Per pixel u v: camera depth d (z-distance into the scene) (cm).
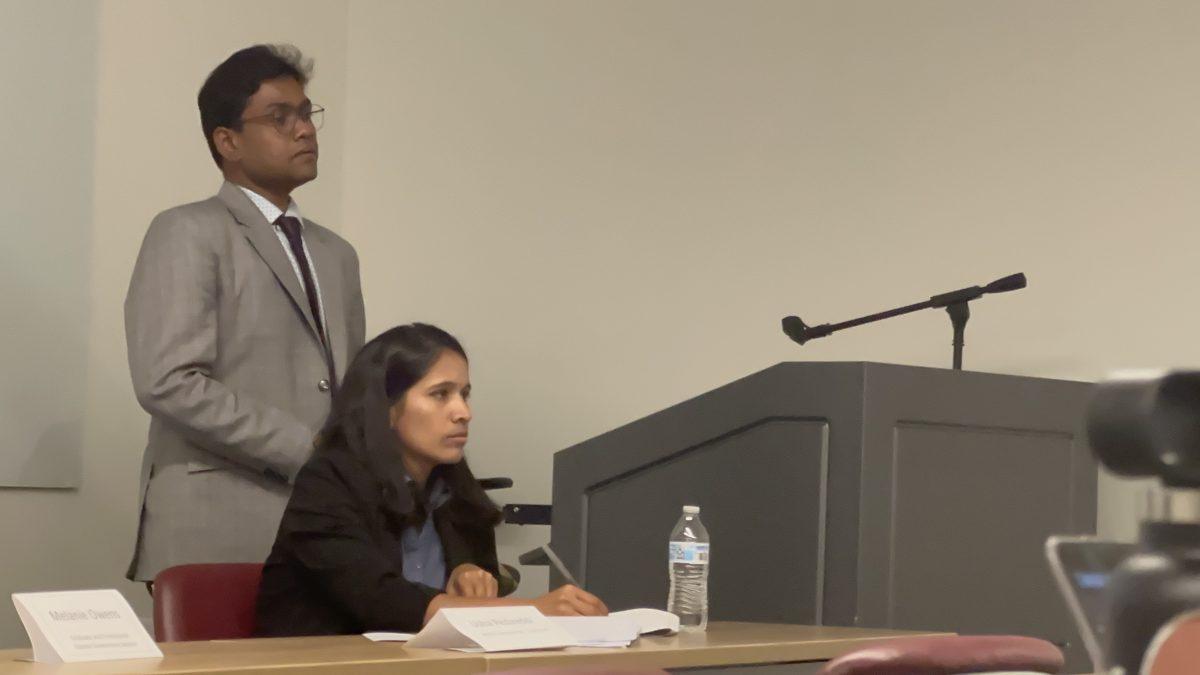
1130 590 109
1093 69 612
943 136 642
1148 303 591
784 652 295
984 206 630
